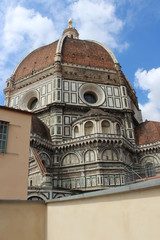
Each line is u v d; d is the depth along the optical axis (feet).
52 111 185.26
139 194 25.14
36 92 206.90
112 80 218.59
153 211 23.20
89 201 32.37
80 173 151.43
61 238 36.14
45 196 115.85
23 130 68.80
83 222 32.63
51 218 39.63
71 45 236.84
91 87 209.15
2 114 66.44
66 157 161.89
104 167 147.74
